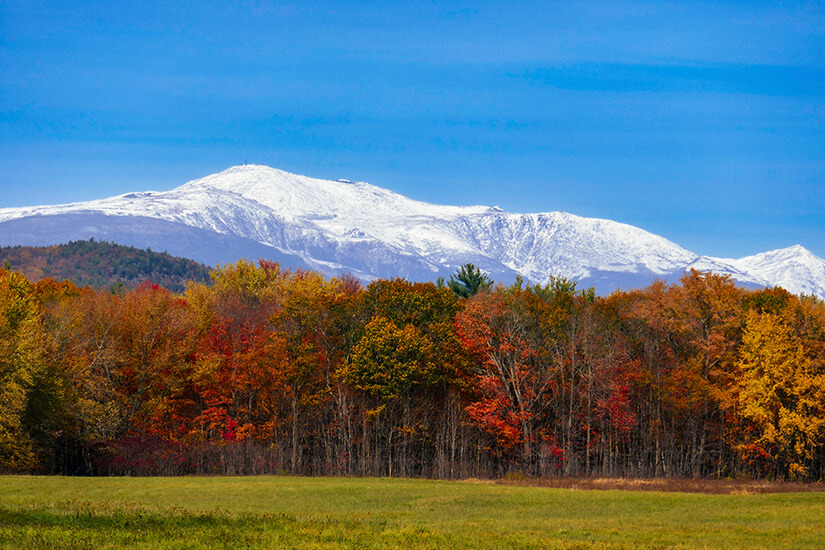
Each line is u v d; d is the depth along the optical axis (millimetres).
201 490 56531
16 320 74312
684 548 33719
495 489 61250
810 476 78688
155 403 84438
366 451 86875
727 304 85000
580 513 49125
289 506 50062
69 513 35844
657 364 86250
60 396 75500
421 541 33344
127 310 87688
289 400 90812
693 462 84250
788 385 77188
